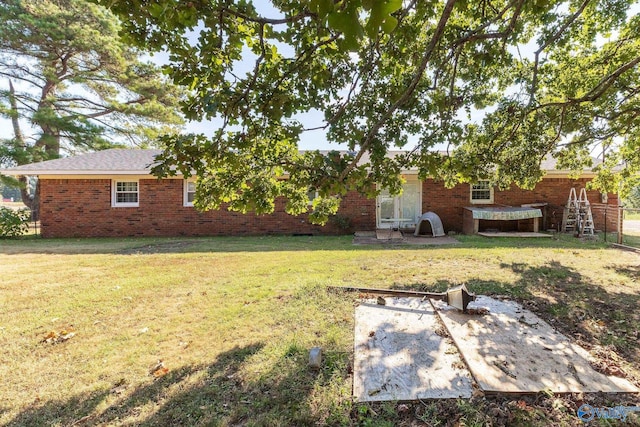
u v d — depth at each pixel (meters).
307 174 3.24
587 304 3.89
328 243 9.73
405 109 3.52
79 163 12.52
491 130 5.45
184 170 2.72
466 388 2.24
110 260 7.18
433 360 2.63
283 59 2.73
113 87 19.78
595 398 2.11
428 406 2.08
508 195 12.23
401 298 4.23
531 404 2.08
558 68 5.66
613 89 5.32
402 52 3.49
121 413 2.10
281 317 3.62
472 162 3.76
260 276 5.51
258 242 10.17
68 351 2.94
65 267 6.46
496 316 3.52
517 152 5.79
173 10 1.99
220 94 2.48
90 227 12.20
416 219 12.50
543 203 11.75
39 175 11.90
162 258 7.37
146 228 12.33
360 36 0.93
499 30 4.17
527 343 2.87
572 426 1.88
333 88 3.34
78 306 4.12
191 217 12.38
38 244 10.09
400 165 3.52
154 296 4.50
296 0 2.21
